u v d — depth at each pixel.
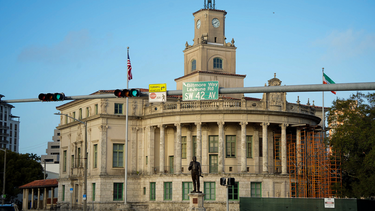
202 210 53.97
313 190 75.56
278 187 76.56
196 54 96.50
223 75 94.62
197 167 55.22
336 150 73.56
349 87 30.47
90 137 86.88
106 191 82.12
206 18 97.00
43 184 105.12
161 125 80.94
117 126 84.25
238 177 75.25
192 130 80.50
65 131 99.44
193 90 36.84
